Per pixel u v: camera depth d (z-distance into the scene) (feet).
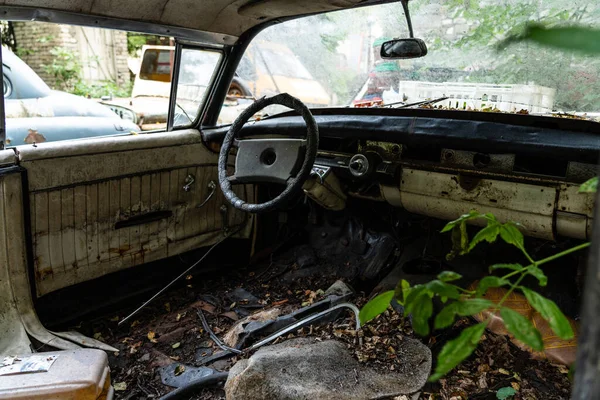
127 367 7.09
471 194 7.27
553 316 1.73
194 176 9.07
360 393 5.50
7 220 6.81
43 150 7.07
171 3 7.35
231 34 8.68
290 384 5.57
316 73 12.47
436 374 1.63
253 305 8.63
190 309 8.59
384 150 7.84
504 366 6.10
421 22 9.77
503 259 7.91
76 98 12.32
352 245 9.61
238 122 7.91
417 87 10.62
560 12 6.31
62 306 7.70
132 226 8.34
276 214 10.28
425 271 8.20
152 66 14.43
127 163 8.04
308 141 7.05
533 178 6.68
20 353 6.73
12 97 11.05
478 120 7.21
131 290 8.62
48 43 23.09
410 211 8.21
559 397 5.62
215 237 9.62
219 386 6.36
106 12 7.03
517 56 8.48
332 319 7.33
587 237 6.61
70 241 7.58
